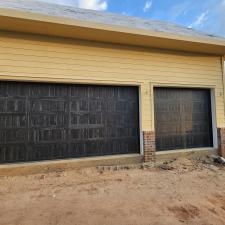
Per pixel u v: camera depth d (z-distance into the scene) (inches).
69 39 236.2
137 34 230.7
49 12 236.7
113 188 179.9
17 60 216.1
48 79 226.1
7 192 168.6
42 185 184.5
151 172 228.4
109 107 255.9
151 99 270.4
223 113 311.4
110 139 254.1
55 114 232.4
